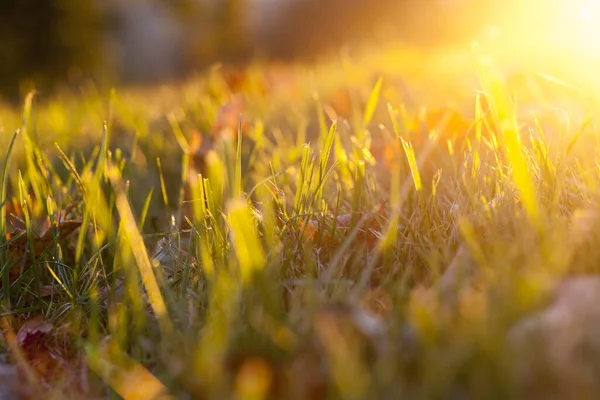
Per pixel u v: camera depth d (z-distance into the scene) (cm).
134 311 35
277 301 33
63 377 33
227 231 39
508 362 27
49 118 112
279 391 30
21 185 44
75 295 39
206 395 30
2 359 36
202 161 57
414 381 29
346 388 28
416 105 83
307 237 41
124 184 51
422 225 40
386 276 37
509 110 39
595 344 28
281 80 143
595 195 38
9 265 42
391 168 53
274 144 71
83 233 42
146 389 31
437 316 29
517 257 33
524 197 34
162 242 44
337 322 30
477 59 43
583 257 33
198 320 34
